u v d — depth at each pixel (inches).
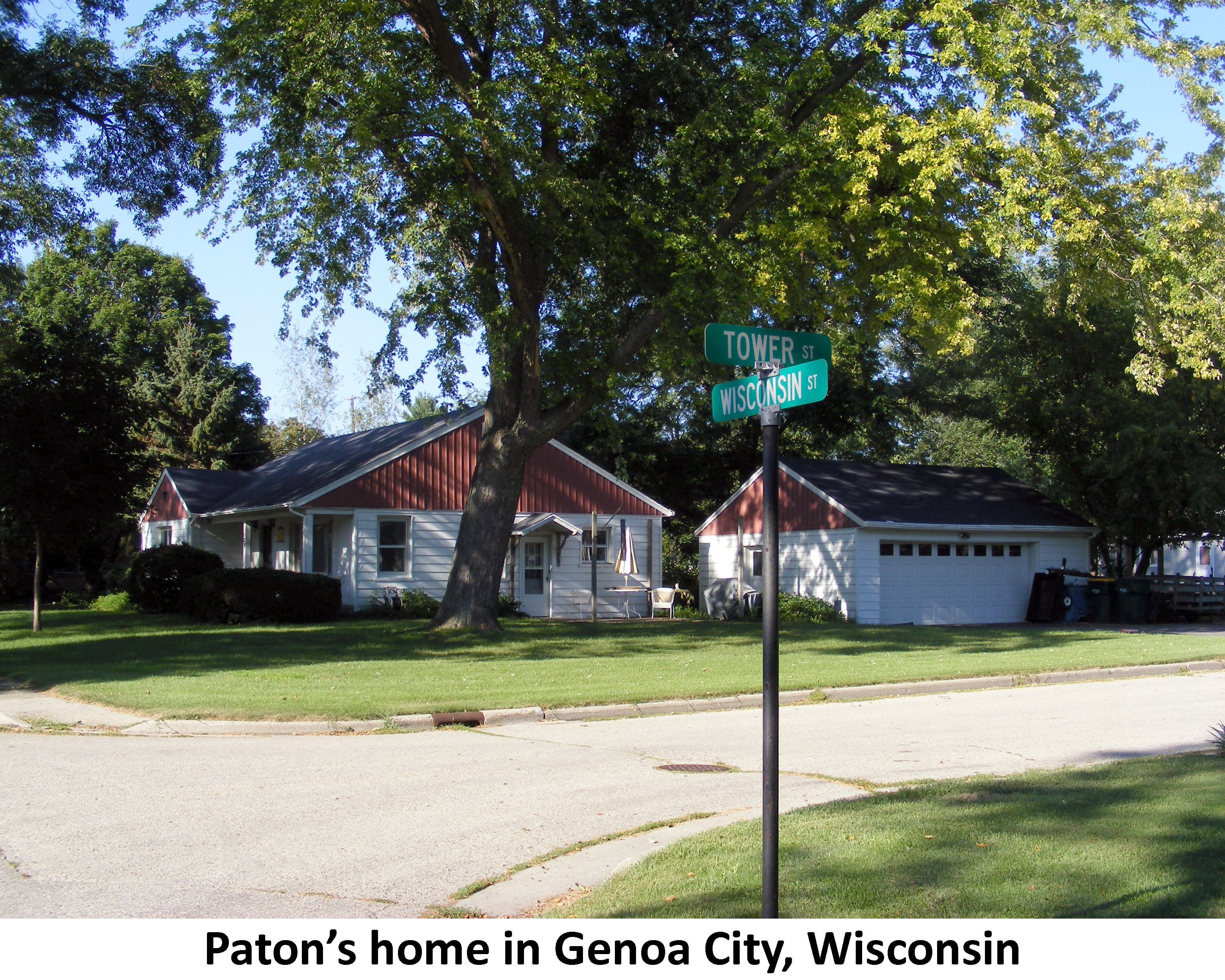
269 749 401.7
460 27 693.9
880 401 1446.9
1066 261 740.0
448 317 689.0
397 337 727.7
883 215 716.7
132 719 453.4
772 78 714.8
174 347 1740.9
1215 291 657.6
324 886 234.7
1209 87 621.0
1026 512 1186.6
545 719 485.7
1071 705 531.2
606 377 743.1
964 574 1135.0
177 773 350.9
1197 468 1067.9
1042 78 658.8
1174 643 810.8
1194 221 641.0
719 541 1309.1
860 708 529.0
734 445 1556.3
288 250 670.5
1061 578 1135.6
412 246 679.1
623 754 397.1
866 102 709.9
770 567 163.3
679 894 216.4
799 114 740.7
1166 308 655.8
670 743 421.7
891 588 1093.1
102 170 869.8
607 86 704.4
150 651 707.4
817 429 1454.2
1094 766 346.0
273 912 217.2
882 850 241.4
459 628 811.4
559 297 772.6
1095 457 1156.5
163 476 1440.7
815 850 243.6
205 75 677.9
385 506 1095.0
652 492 1585.9
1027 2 640.4
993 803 287.9
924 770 364.8
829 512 1113.4
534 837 275.6
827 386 153.1
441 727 460.8
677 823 290.0
